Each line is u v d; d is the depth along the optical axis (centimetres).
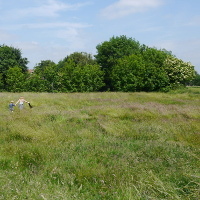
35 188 536
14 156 771
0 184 540
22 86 4138
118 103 2245
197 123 1306
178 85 4553
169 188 537
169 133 1136
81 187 563
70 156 788
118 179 614
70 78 4281
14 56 5703
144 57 4775
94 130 1174
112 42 6175
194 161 747
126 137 1076
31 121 1292
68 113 1566
